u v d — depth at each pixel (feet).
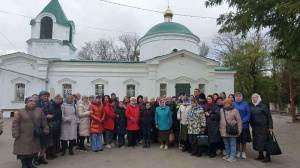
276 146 24.97
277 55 36.91
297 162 25.72
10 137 39.09
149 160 26.22
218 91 79.30
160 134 31.83
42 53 84.02
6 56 71.46
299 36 28.07
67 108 27.68
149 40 92.22
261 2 30.19
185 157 27.53
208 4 36.55
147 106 33.37
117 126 32.89
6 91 71.77
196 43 95.96
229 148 26.68
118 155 28.40
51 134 24.90
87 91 72.95
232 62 104.37
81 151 30.19
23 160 22.53
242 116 27.07
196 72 75.00
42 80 71.92
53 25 84.99
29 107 22.56
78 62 72.74
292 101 72.54
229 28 35.88
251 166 24.14
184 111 30.17
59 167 23.59
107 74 73.82
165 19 100.17
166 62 74.33
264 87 107.65
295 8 24.30
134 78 74.43
